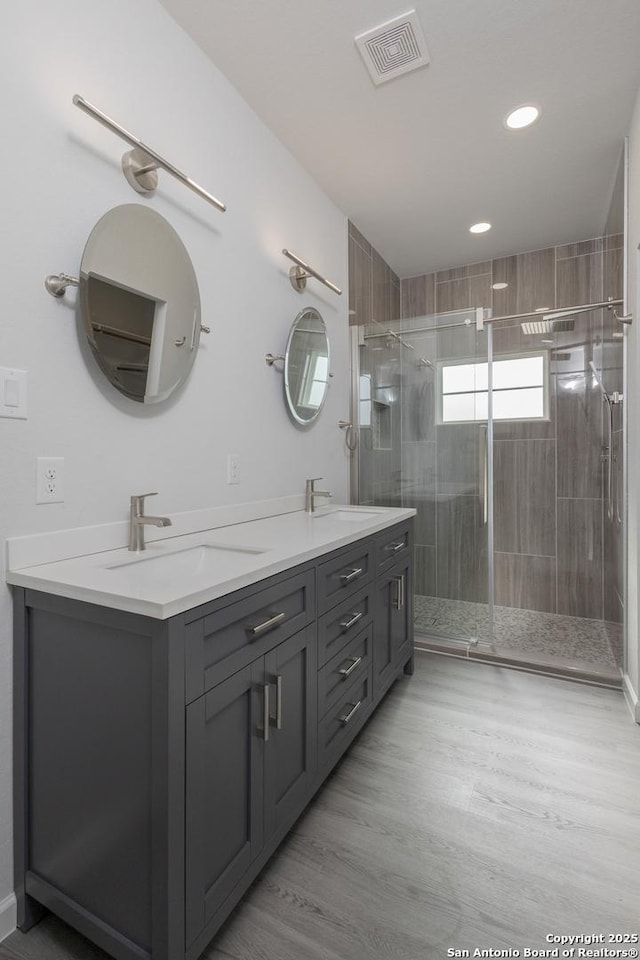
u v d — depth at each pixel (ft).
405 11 5.08
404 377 9.44
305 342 7.86
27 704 3.56
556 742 6.02
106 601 3.01
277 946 3.46
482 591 8.89
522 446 11.11
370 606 6.10
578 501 10.59
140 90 4.71
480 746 5.94
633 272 6.81
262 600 3.77
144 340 4.70
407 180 8.23
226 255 6.01
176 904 2.89
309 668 4.54
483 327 8.78
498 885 3.96
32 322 3.72
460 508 9.02
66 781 3.35
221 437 5.95
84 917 3.24
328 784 5.24
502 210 9.24
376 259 10.98
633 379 6.78
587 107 6.53
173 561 4.63
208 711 3.16
